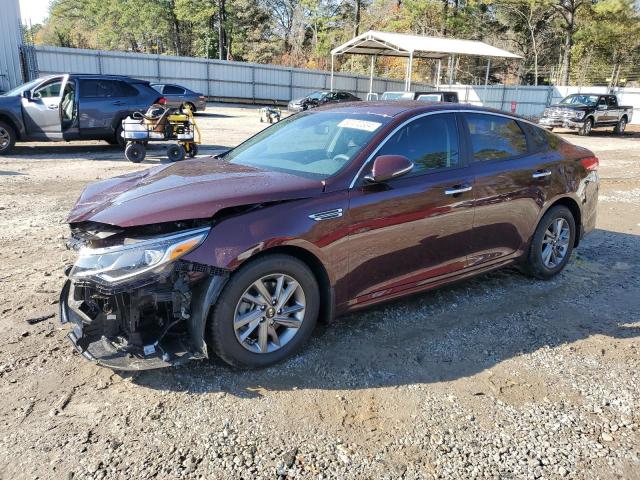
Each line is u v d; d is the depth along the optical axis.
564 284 5.09
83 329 3.13
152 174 3.87
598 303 4.66
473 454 2.69
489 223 4.36
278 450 2.66
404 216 3.74
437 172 4.02
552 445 2.78
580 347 3.85
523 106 38.03
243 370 3.34
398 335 3.91
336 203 3.43
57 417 2.84
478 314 4.33
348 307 3.65
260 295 3.24
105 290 2.87
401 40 31.05
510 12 50.53
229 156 4.40
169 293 2.96
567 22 43.72
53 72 32.34
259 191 3.25
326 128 4.13
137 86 13.20
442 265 4.12
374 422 2.91
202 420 2.86
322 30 60.72
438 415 3.00
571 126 24.52
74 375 3.24
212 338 3.12
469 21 50.22
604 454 2.72
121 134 12.50
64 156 12.37
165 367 3.25
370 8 60.03
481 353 3.71
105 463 2.52
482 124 4.47
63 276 4.80
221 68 38.72
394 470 2.56
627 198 9.59
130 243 2.95
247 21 63.81
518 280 5.15
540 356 3.70
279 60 63.50
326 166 3.68
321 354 3.59
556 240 5.10
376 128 3.84
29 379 3.18
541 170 4.75
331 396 3.12
